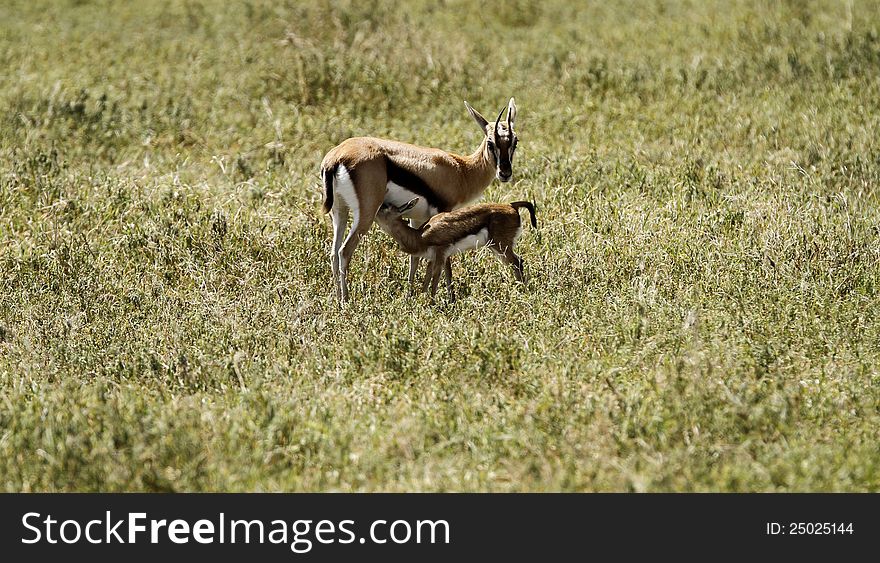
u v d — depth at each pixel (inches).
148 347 841.5
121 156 1429.6
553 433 668.7
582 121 1524.4
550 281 949.2
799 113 1497.3
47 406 712.4
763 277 948.0
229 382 773.3
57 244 1095.0
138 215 1157.1
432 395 730.2
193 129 1520.7
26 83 1747.0
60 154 1414.9
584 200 1178.0
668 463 620.4
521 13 2197.3
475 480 627.5
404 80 1676.9
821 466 616.7
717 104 1577.3
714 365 745.6
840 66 1681.8
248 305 924.0
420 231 963.3
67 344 851.4
